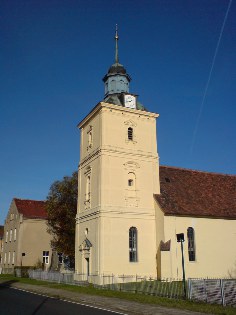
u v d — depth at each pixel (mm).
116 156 34688
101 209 32438
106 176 33625
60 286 30016
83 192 37500
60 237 45688
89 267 33250
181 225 33938
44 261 56656
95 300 20156
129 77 39312
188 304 17828
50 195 46906
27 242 56094
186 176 41312
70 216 44875
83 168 38312
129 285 28016
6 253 61188
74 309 17016
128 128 36375
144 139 36906
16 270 48188
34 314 15148
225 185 42656
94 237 33094
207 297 18594
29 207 60531
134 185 34969
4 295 23656
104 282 30641
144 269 32750
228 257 35562
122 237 32688
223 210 37219
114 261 31688
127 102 37000
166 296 21328
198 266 33562
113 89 38406
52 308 17250
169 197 35844
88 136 38312
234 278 35062
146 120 37656
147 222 34281
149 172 36094
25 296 23125
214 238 35344
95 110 36469
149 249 33562
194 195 38125
